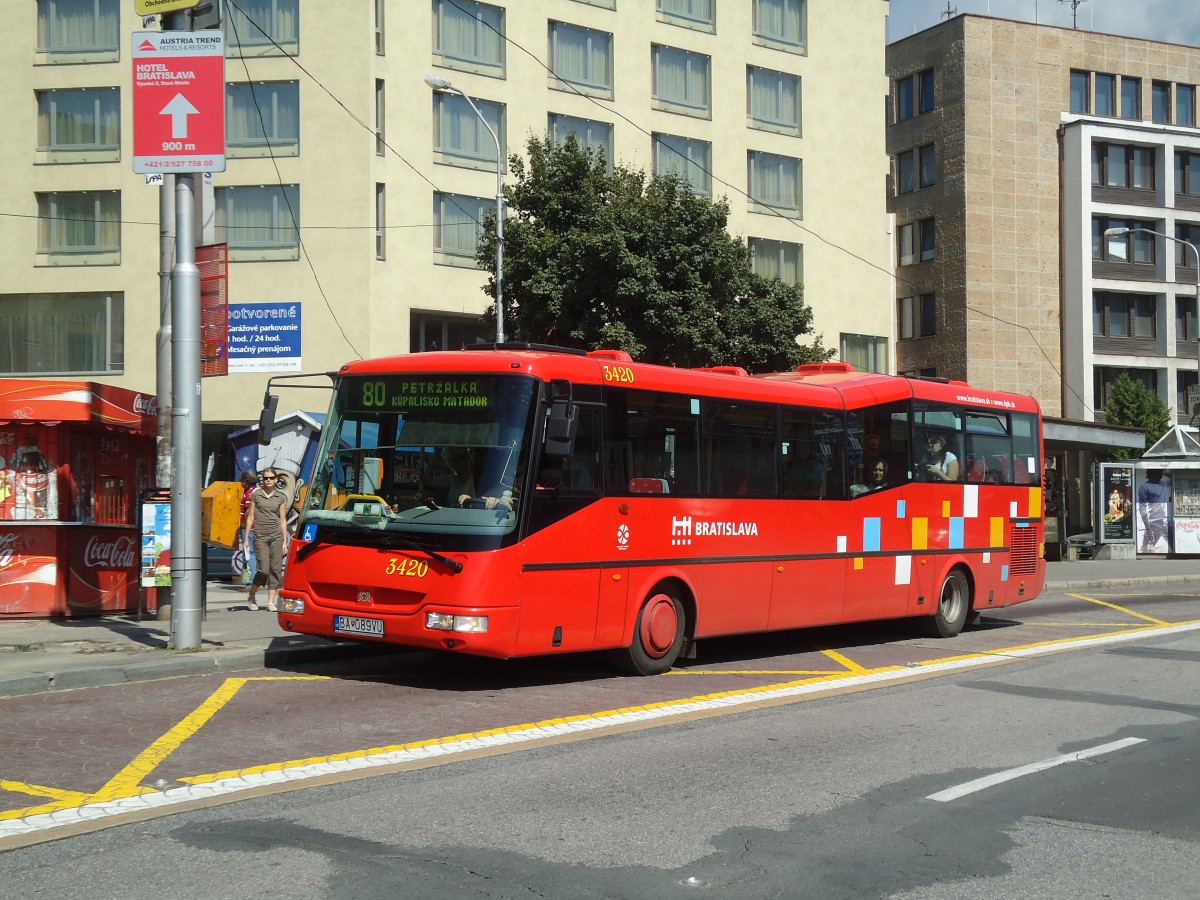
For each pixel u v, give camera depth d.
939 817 6.79
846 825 6.55
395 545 10.62
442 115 35.47
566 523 10.95
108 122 35.25
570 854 5.87
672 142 40.16
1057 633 16.83
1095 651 14.49
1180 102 57.06
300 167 34.03
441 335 36.09
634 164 38.75
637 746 8.50
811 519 13.95
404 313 34.56
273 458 23.17
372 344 33.88
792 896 5.36
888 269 45.25
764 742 8.75
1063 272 54.06
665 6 40.06
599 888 5.38
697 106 40.81
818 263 43.50
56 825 6.17
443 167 35.34
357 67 33.97
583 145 38.12
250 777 7.23
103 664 10.96
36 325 35.41
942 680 12.07
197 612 12.12
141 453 16.53
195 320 12.12
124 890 5.21
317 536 11.14
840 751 8.49
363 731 8.75
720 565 12.68
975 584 16.67
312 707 9.72
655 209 26.69
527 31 37.00
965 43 52.88
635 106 39.25
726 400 12.91
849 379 15.28
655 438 12.01
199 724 8.88
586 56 38.28
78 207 35.34
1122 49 55.69
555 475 10.80
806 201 43.31
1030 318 53.41
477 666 12.49
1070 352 53.62
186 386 12.05
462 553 10.33
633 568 11.62
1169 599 23.19
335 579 10.93
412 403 11.12
